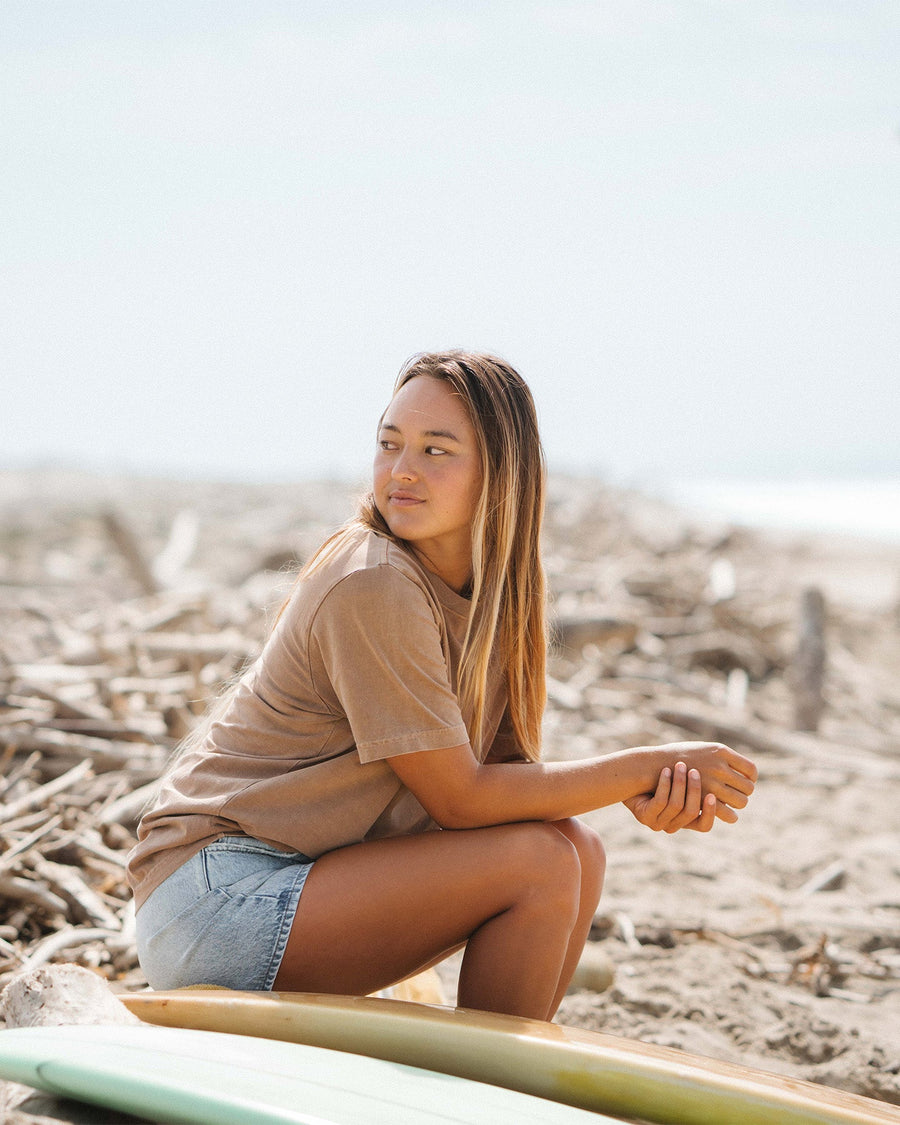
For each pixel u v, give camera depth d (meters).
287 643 2.33
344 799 2.31
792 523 27.05
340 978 2.24
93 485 26.50
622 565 11.38
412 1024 2.03
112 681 5.39
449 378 2.36
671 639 9.52
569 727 7.03
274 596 8.84
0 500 22.95
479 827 2.32
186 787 2.37
